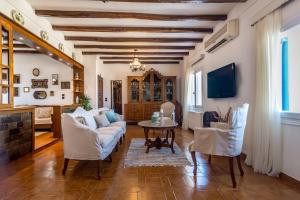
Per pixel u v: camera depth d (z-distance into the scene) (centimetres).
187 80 700
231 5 373
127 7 372
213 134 258
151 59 799
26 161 340
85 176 277
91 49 663
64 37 534
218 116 420
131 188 239
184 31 479
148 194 224
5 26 296
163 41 557
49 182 257
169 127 388
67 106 561
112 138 333
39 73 697
